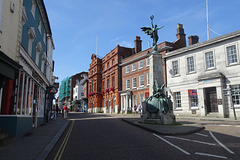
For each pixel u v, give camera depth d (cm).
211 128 1117
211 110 2092
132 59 3409
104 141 791
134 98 3328
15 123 789
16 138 791
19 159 523
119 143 743
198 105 2152
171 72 2508
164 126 1169
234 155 548
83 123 1605
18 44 887
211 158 524
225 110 1905
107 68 4334
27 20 1109
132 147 670
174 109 2414
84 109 5997
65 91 9438
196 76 2223
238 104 1842
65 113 2259
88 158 550
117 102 3703
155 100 1394
